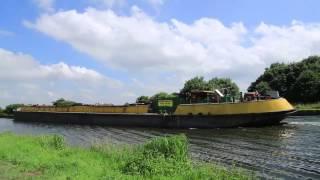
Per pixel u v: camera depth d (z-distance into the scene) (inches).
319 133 1663.4
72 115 2940.5
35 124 2957.7
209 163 977.5
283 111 2039.9
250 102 2076.8
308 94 3720.5
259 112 2044.8
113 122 2605.8
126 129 2256.4
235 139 1556.3
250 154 1164.5
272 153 1173.7
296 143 1375.5
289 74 4079.7
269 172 901.2
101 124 2696.9
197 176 703.1
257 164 997.8
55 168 759.1
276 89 4079.7
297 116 2775.6
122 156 895.7
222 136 1685.5
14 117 3592.5
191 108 2241.6
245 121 2068.2
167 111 2363.4
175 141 813.9
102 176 689.6
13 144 1098.1
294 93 3858.3
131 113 2539.4
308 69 3964.1
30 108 3523.6
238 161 1045.8
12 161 844.6
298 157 1094.4
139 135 1873.8
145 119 2399.1
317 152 1177.4
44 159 862.5
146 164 737.6
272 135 1641.2
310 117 2640.3
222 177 735.1
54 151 1010.1
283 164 993.5
